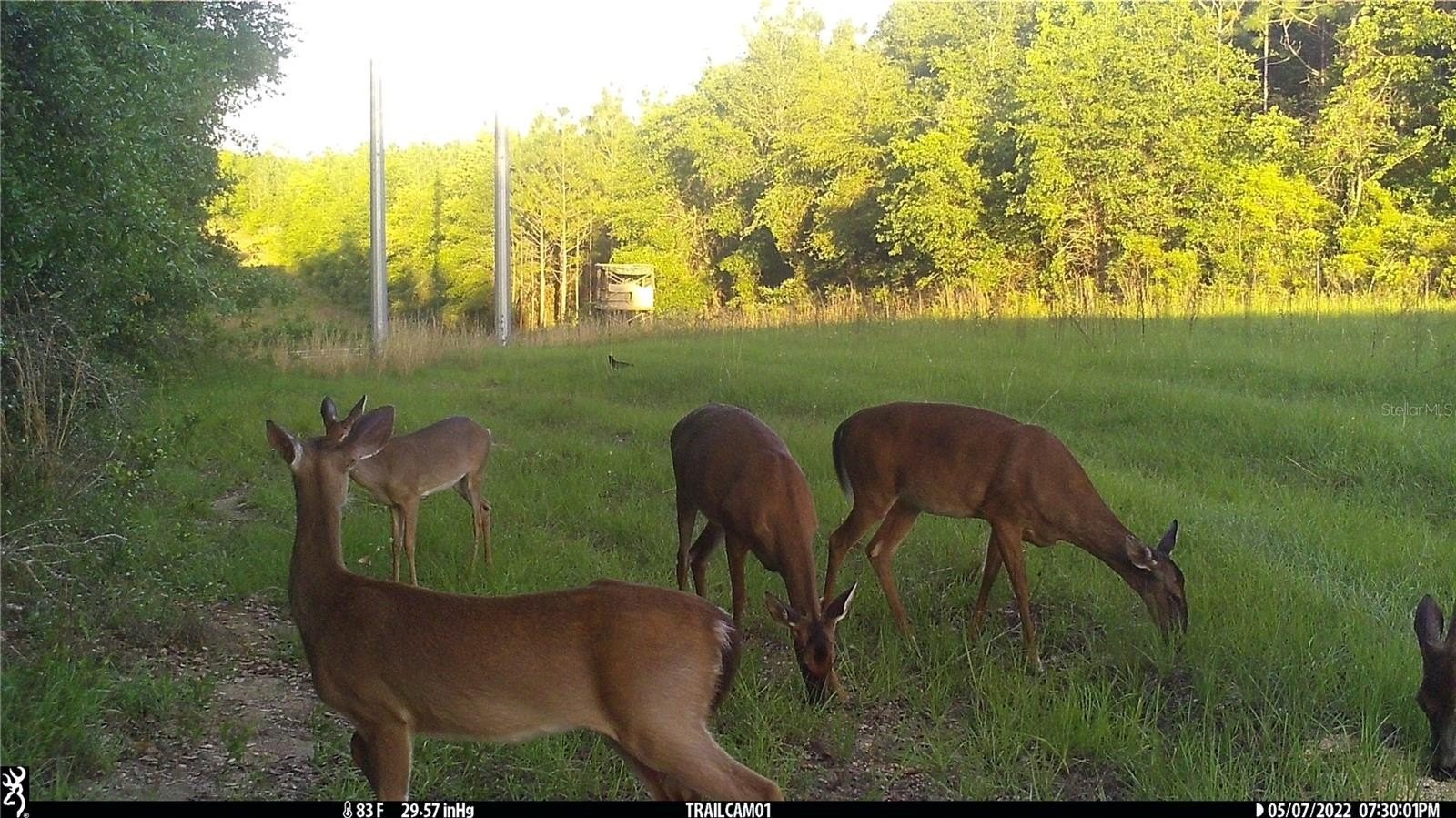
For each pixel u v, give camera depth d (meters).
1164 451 6.80
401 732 2.75
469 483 5.27
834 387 9.12
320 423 8.19
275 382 10.30
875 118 22.92
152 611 4.07
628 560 5.13
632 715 2.61
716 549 4.91
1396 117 17.28
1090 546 4.25
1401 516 5.63
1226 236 15.77
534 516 5.80
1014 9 24.17
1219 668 3.98
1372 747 3.44
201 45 8.52
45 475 4.54
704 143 26.61
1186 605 4.19
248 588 4.65
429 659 2.66
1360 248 15.66
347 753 3.30
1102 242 16.75
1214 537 5.15
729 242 28.36
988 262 18.27
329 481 2.91
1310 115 19.53
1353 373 8.68
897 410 4.59
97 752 3.15
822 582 4.89
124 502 4.71
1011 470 4.28
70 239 5.39
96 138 5.36
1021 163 17.45
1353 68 17.47
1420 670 3.86
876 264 22.52
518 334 18.14
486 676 2.64
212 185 10.29
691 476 4.37
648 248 28.62
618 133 31.88
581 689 2.63
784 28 26.92
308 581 2.85
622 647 2.61
